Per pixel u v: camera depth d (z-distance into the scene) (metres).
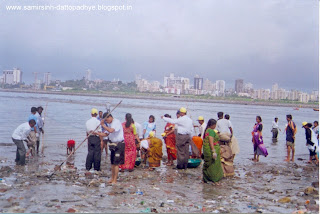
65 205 7.51
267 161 14.90
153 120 13.49
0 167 11.40
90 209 7.28
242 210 7.59
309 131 14.49
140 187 9.32
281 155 17.11
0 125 25.31
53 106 57.66
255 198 8.67
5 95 104.94
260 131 14.59
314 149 14.30
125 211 7.22
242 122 43.69
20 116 34.25
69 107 56.62
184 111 11.84
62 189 8.83
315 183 10.23
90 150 11.20
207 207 7.73
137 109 58.84
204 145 10.08
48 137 20.11
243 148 19.28
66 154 14.67
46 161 12.82
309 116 71.44
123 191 8.75
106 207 7.45
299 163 14.61
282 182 10.64
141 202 7.85
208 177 10.06
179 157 11.82
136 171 11.52
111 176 10.56
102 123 9.39
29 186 9.02
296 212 7.42
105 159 13.88
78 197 8.16
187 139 11.82
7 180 9.59
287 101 171.25
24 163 11.91
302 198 8.79
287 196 8.93
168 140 12.81
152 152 11.78
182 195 8.73
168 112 52.91
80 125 28.27
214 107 94.50
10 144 16.70
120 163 9.64
